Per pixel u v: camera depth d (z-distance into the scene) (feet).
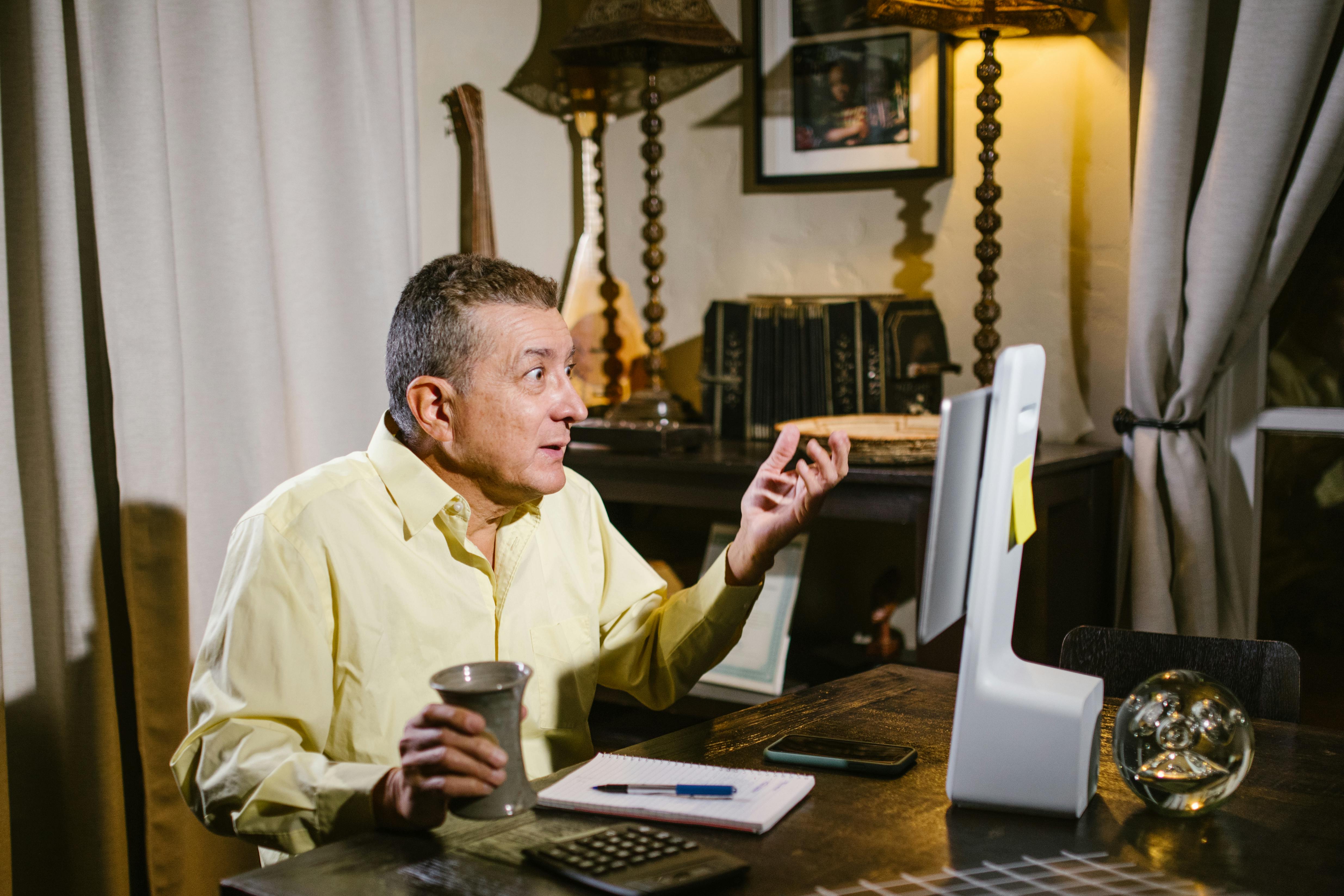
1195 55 6.44
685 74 9.02
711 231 9.02
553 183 9.20
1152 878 2.80
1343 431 6.86
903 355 7.65
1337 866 2.88
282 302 6.57
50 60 5.10
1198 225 6.55
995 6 6.82
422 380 4.15
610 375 9.06
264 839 3.47
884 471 6.35
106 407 5.65
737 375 8.18
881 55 8.07
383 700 4.05
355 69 6.71
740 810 3.20
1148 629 6.72
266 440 6.23
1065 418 7.63
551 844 2.98
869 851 2.99
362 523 4.15
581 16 9.20
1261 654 4.51
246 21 6.06
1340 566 7.02
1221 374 6.86
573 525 4.84
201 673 3.85
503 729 3.03
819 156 8.43
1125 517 7.06
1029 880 2.79
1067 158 7.47
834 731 4.09
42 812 5.28
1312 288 7.02
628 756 3.74
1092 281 7.45
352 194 6.75
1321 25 6.07
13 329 5.20
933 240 8.04
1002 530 3.30
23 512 5.25
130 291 5.53
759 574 4.38
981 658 3.29
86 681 5.26
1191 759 3.14
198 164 5.97
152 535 5.65
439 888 2.79
